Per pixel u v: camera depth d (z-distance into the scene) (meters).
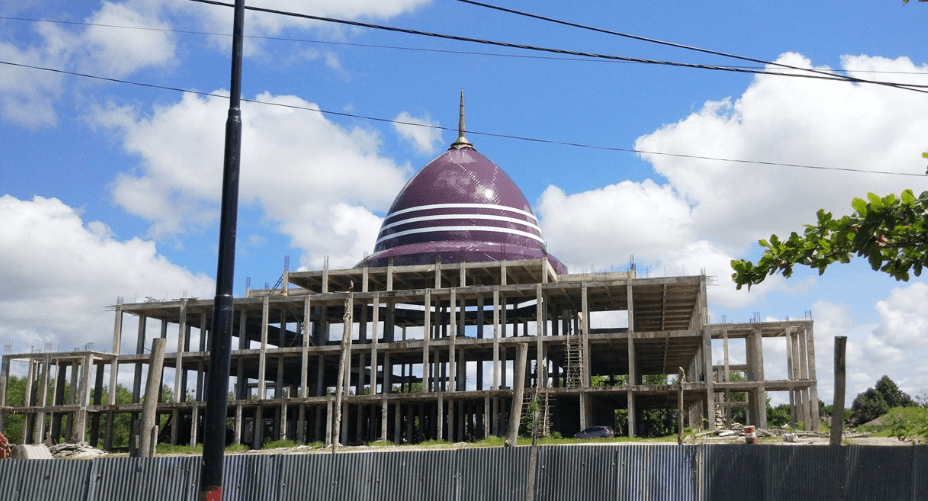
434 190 81.75
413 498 24.41
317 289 82.69
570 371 75.94
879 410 105.06
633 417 64.75
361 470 24.47
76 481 23.59
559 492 24.38
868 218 9.54
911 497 22.67
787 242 10.96
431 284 81.00
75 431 72.69
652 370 97.12
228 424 87.88
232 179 16.03
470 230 79.69
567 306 79.25
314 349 72.44
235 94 16.28
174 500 23.58
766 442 50.94
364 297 72.94
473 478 24.55
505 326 74.00
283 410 71.69
